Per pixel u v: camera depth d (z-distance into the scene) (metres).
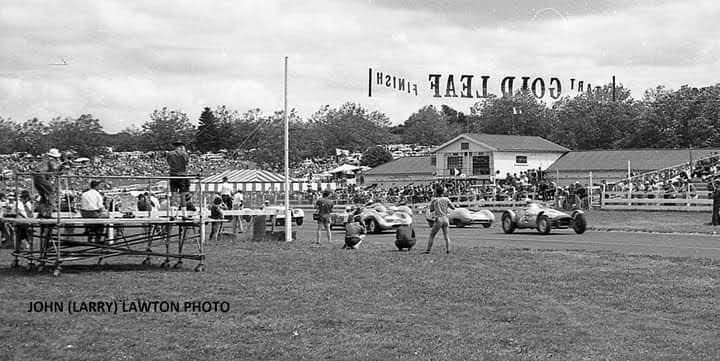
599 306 14.22
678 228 32.59
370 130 124.44
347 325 12.66
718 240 26.94
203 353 10.91
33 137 87.50
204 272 18.66
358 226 25.52
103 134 94.88
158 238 20.30
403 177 81.81
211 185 48.72
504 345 11.37
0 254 23.03
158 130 108.31
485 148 72.94
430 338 11.76
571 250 23.38
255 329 12.38
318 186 66.12
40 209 18.11
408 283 16.88
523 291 15.78
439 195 22.83
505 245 25.92
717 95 80.00
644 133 84.62
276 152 98.44
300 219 41.59
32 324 12.62
